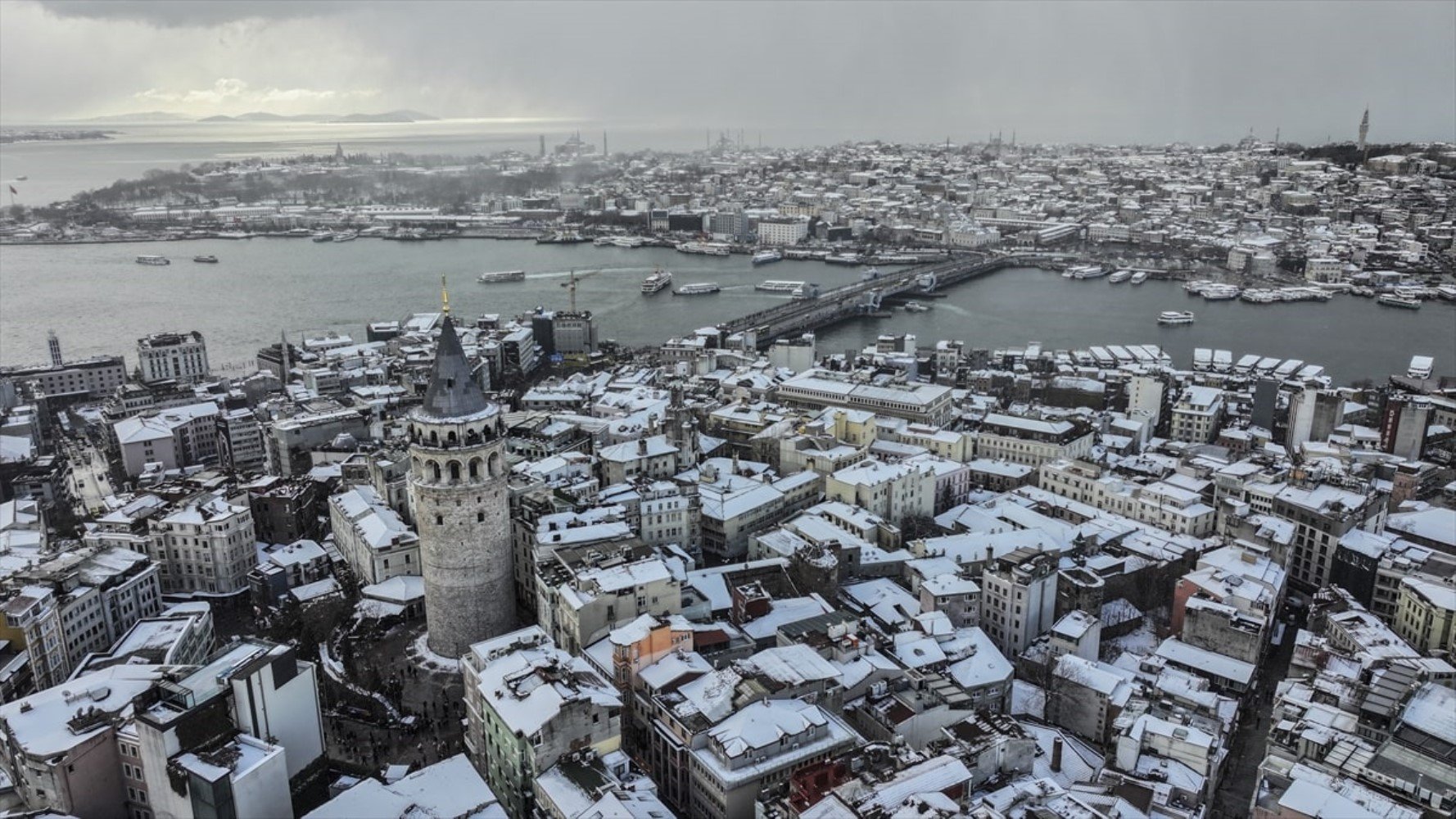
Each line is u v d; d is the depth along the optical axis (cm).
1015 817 17400
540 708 18662
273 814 17262
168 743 16962
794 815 17438
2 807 18162
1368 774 19062
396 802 17250
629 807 17025
